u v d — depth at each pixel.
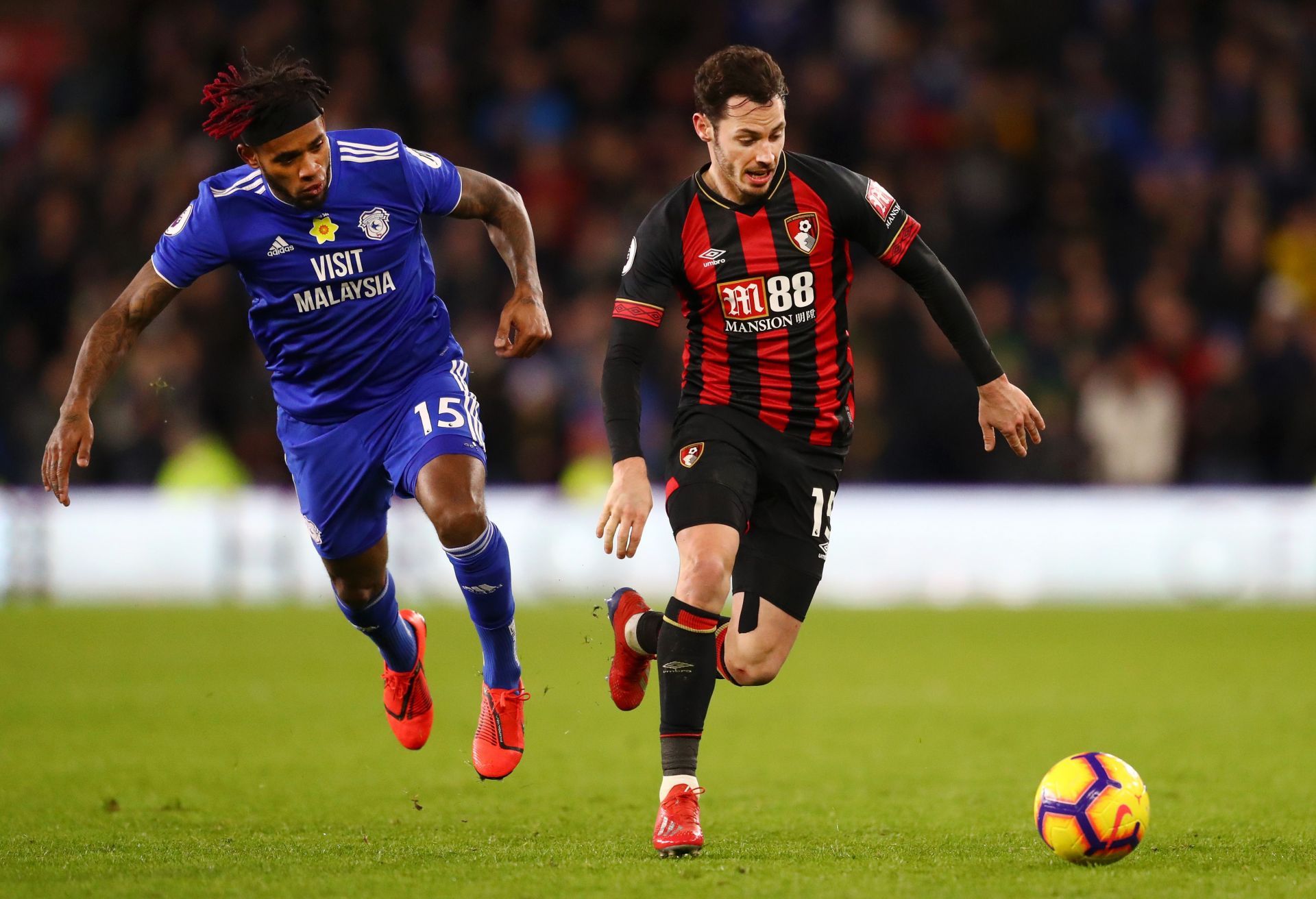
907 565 49.38
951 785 21.70
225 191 17.31
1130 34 67.00
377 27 63.03
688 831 15.88
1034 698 30.56
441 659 36.25
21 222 57.31
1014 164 62.03
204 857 15.96
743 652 18.19
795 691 31.66
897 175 60.50
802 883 14.26
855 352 54.09
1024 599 49.34
